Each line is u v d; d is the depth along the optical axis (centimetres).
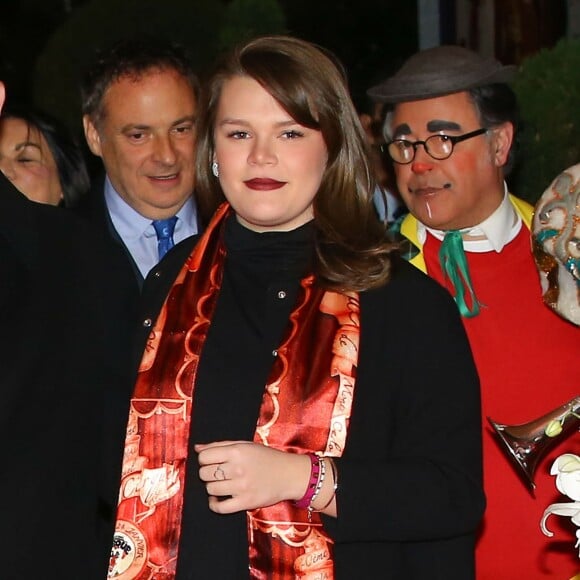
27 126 751
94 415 420
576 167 545
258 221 451
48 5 1942
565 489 411
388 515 418
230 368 442
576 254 532
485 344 564
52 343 407
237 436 434
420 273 457
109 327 436
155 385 445
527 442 438
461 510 427
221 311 454
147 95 639
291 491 413
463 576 438
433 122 578
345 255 447
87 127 675
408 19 1759
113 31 1243
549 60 851
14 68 1905
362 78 1709
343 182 455
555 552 549
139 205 652
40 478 395
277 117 443
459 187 576
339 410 429
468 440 437
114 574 438
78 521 407
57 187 765
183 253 479
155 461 441
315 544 425
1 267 407
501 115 581
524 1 1144
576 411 438
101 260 440
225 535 432
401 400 439
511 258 577
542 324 563
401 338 441
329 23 1770
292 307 446
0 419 390
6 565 387
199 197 487
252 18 1246
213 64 465
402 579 441
